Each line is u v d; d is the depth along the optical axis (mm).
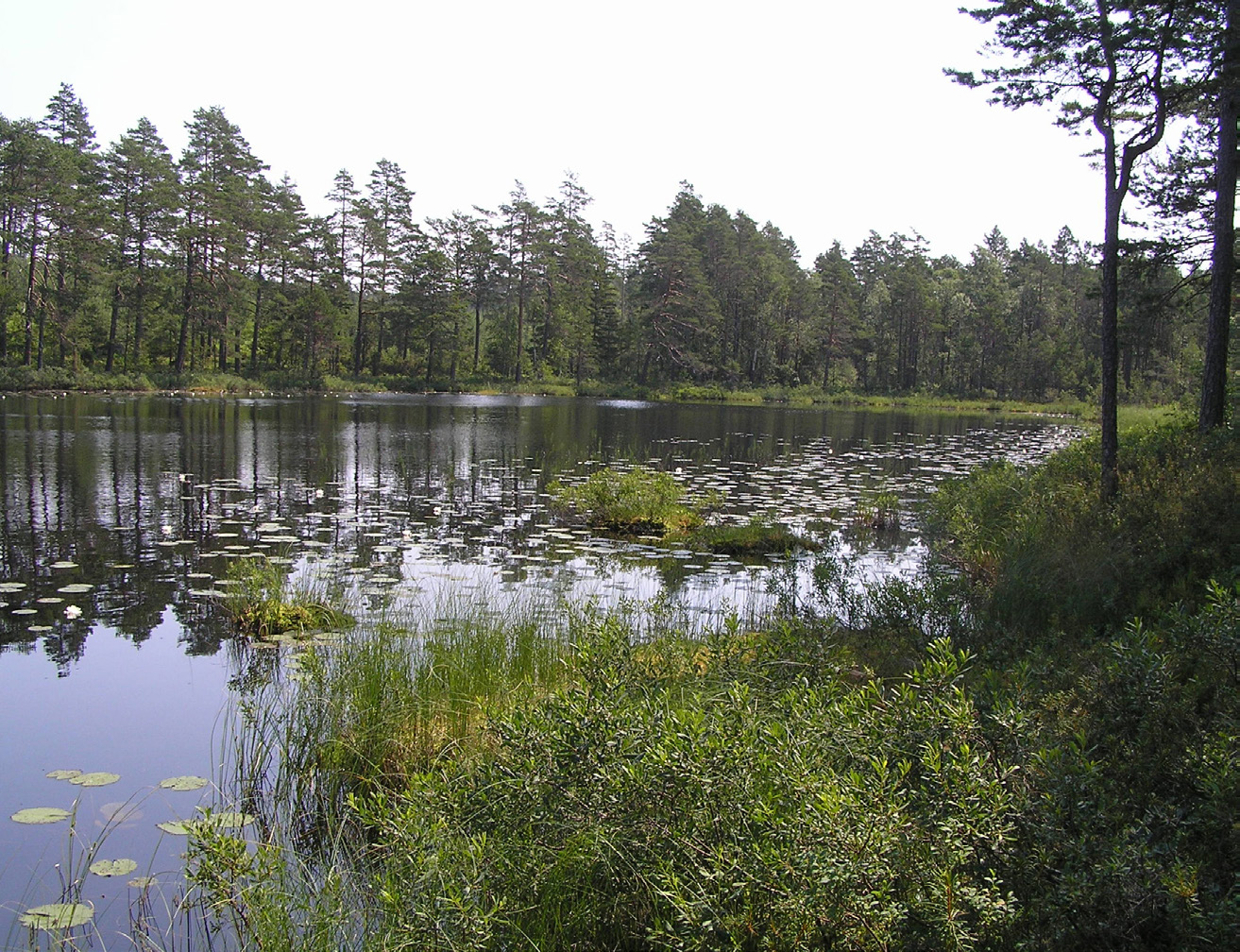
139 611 7492
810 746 2914
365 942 2756
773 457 22297
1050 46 10359
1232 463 8453
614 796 2729
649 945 2676
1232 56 10328
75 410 28109
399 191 56406
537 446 22547
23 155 38719
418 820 2840
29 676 5973
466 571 9203
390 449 20672
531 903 2717
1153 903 2354
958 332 74875
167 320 49875
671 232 60000
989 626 5805
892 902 2270
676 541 11234
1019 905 2398
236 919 3082
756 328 66875
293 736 4789
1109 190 10164
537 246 59438
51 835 3949
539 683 5352
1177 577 6102
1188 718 3230
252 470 16234
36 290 41469
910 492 16359
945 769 2555
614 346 63500
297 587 7910
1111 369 9789
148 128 45812
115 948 3146
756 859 2395
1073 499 9461
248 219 48406
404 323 58281
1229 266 11875
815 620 5992
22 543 9969
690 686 4043
